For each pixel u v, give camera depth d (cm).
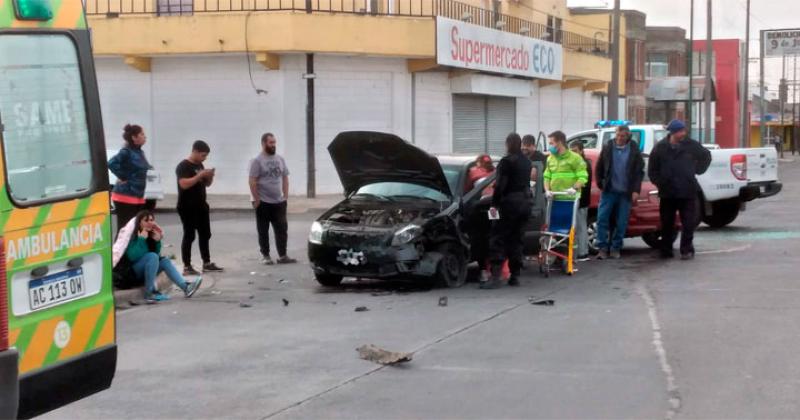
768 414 639
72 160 561
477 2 3288
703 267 1342
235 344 900
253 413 671
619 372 757
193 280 1261
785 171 4803
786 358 790
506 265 1346
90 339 572
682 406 661
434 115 2970
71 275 557
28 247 520
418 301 1118
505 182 1177
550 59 3453
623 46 4866
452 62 2750
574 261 1443
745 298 1073
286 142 2622
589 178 1438
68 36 564
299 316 1041
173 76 2697
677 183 1407
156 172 2169
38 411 530
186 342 916
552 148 1342
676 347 838
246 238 1841
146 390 739
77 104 568
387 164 1257
